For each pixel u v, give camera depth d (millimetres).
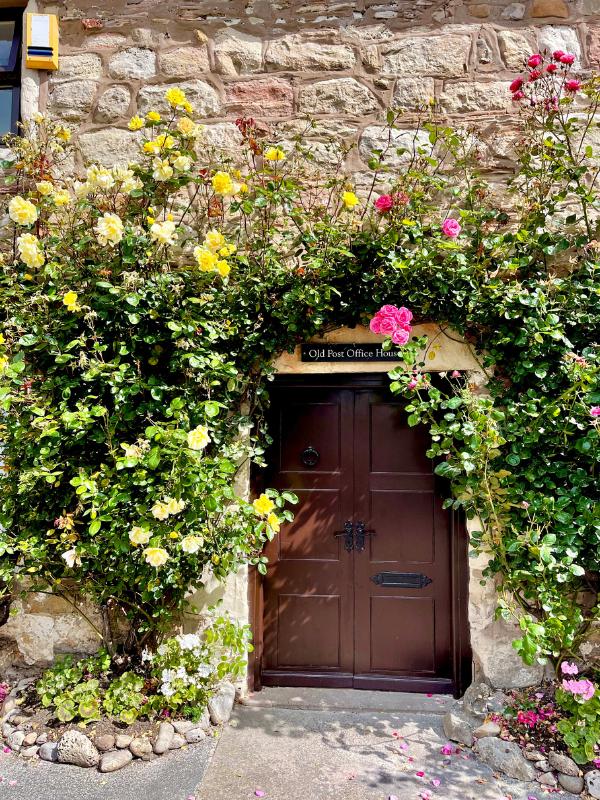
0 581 3049
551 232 2982
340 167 3125
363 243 2801
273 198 2836
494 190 3041
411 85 3137
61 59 3332
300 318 2895
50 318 2850
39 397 2779
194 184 3174
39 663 3029
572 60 2793
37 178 3100
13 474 2793
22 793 2223
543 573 2469
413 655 3098
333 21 3217
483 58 3121
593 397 2562
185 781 2291
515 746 2424
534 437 2613
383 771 2365
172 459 2438
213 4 3283
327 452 3197
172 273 2844
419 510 3141
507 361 2850
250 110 3207
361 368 2998
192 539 2422
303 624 3156
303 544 3180
